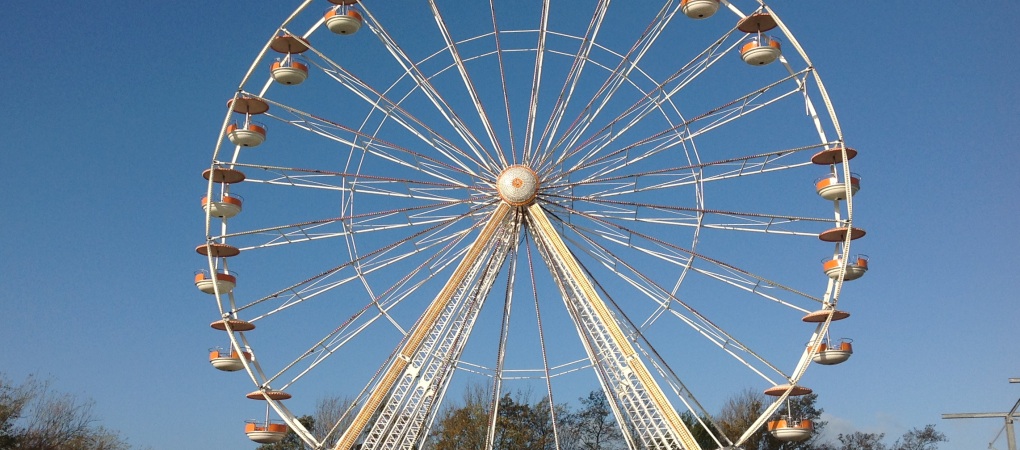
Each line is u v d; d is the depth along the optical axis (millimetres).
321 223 48625
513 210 48875
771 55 47000
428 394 47344
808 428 47438
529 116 49562
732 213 47344
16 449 67750
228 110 48438
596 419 93125
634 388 45312
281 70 49375
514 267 50062
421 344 47156
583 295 46719
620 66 47969
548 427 90750
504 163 49562
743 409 95188
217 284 48281
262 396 47188
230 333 47250
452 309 47719
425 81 49156
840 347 46500
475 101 49719
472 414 86125
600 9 48688
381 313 48719
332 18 49125
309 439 46594
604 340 46438
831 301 46406
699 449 43812
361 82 49125
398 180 49188
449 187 49594
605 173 49125
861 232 46219
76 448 70625
